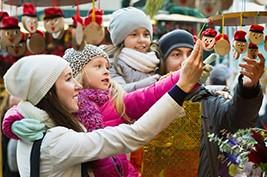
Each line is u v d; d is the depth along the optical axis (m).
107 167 2.72
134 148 2.55
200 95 3.07
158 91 2.87
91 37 2.69
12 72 2.68
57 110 2.65
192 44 3.37
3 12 2.85
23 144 2.66
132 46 3.37
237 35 2.80
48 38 2.81
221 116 3.21
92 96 2.86
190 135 2.85
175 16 6.31
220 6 2.34
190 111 2.85
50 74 2.64
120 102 2.89
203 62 2.70
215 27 3.17
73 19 2.73
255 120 3.15
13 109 2.74
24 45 2.87
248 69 2.93
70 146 2.54
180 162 2.86
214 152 3.22
